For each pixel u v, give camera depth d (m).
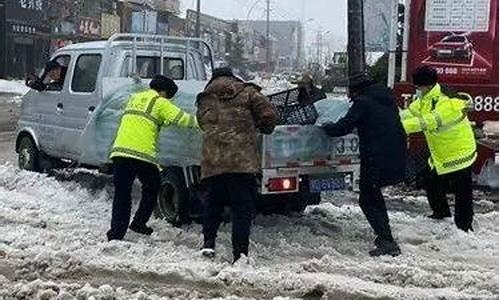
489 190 11.58
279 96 8.96
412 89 11.59
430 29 11.98
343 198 10.96
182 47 11.24
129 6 58.06
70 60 11.00
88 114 10.48
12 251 7.25
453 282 6.65
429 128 8.48
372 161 7.58
